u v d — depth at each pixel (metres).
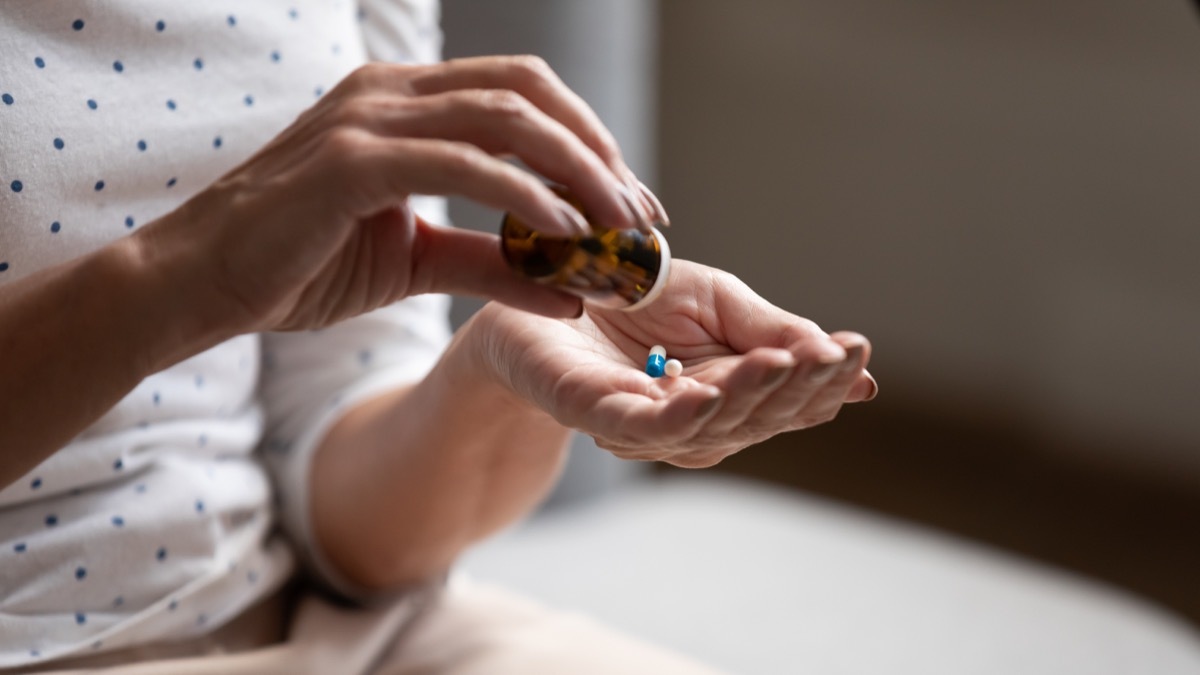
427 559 1.28
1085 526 3.10
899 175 3.54
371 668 1.25
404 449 1.22
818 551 1.80
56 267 0.98
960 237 3.49
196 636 1.20
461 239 0.99
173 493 1.16
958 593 1.67
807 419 0.96
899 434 3.60
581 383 0.97
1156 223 3.18
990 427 3.57
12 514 1.11
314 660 1.20
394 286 0.98
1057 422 3.45
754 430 0.95
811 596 1.65
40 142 1.10
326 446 1.29
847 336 0.92
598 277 0.96
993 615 1.60
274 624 1.27
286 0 1.22
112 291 0.95
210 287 0.94
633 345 1.07
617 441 0.95
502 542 1.84
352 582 1.30
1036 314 3.42
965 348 3.56
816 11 3.51
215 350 1.21
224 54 1.19
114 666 1.14
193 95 1.17
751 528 1.90
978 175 3.41
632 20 2.01
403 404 1.23
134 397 1.14
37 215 1.10
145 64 1.15
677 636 1.54
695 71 3.79
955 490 3.28
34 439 0.97
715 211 3.90
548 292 0.98
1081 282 3.33
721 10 3.67
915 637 1.54
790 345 1.03
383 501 1.24
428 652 1.26
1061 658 1.49
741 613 1.60
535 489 1.26
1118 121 3.16
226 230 0.93
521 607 1.34
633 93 2.03
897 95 3.47
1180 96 3.05
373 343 1.33
